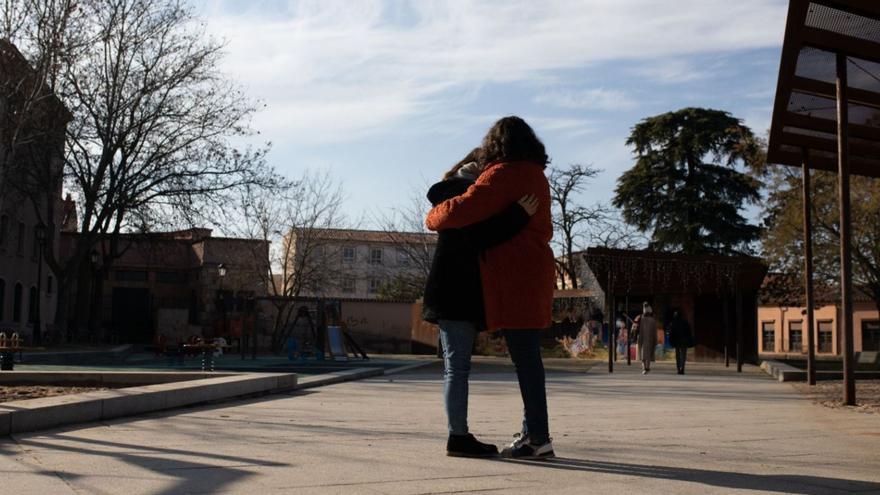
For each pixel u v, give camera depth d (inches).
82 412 269.3
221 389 377.1
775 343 2871.6
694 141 1844.2
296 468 185.0
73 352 1010.7
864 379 673.6
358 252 3467.0
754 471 190.5
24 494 151.9
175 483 164.6
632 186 1884.8
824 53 422.9
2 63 1018.1
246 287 2010.3
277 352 1366.9
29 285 1556.3
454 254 201.5
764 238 1475.1
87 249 1317.7
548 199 202.8
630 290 1039.0
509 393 473.7
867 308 2439.7
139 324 2039.9
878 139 501.0
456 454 203.2
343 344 1072.8
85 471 177.2
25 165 1233.4
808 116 488.4
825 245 1411.2
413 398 419.2
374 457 202.2
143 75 1277.1
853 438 259.6
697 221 1818.4
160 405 319.3
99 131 1257.4
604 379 677.9
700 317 1123.3
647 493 162.4
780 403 415.8
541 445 201.6
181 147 1317.7
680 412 354.9
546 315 201.9
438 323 205.9
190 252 2078.0
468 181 205.3
